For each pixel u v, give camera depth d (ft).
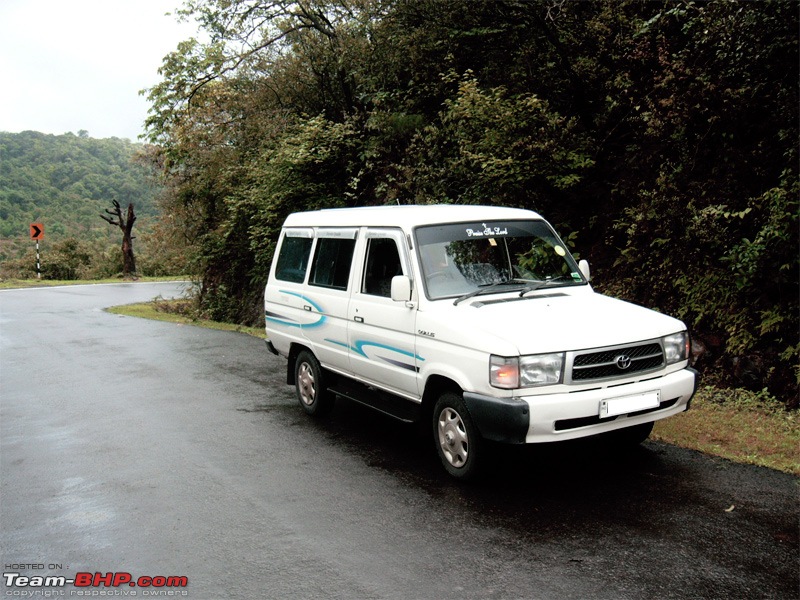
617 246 31.14
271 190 51.39
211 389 30.83
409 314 18.97
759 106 25.75
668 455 19.03
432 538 14.74
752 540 13.96
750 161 25.76
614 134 32.58
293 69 54.34
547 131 30.68
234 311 62.23
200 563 14.17
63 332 53.11
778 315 23.20
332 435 22.95
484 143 32.17
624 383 16.52
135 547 15.08
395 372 19.74
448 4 37.70
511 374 15.78
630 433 19.24
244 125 58.34
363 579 13.15
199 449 21.93
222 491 18.17
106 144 406.82
